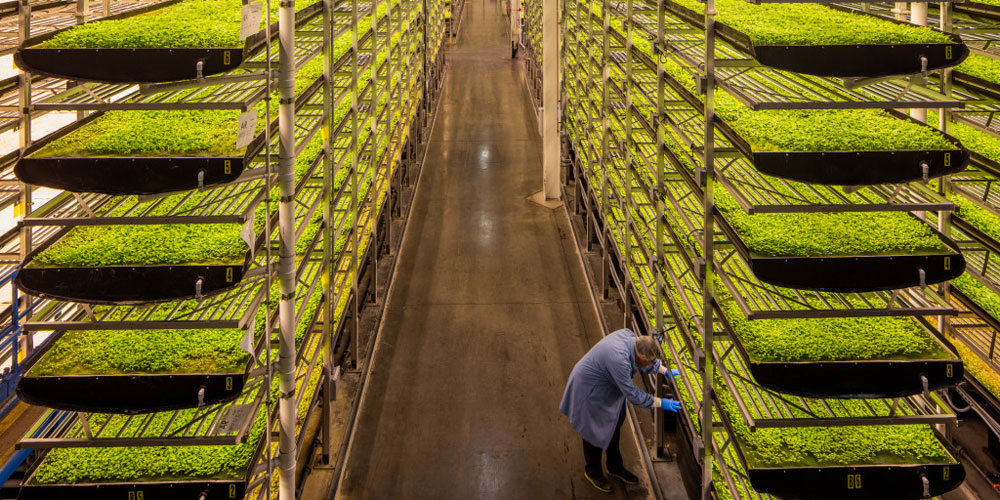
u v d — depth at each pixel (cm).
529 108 1734
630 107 611
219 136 334
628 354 471
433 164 1321
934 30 335
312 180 577
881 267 315
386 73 885
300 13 388
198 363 329
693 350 407
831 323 362
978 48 443
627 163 622
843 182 310
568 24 1107
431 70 1664
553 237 992
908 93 349
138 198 392
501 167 1305
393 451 552
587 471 509
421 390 634
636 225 625
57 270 309
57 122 853
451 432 575
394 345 711
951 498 490
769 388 322
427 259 920
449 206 1111
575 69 1059
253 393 384
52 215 366
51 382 312
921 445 343
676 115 580
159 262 315
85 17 392
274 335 398
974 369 433
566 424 586
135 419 359
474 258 924
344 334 704
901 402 369
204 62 304
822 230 344
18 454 511
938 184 420
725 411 375
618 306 782
